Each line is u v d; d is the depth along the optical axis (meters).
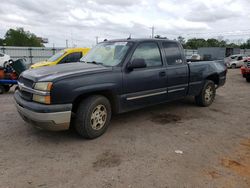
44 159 3.37
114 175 2.98
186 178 2.93
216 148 3.83
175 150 3.72
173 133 4.48
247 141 4.14
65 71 3.91
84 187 2.72
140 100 4.70
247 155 3.59
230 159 3.46
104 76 4.05
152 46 4.97
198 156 3.53
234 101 7.41
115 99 4.29
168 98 5.31
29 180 2.84
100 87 3.97
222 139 4.22
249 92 9.19
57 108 3.56
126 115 5.57
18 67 8.62
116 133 4.41
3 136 4.17
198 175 3.01
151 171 3.08
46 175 2.96
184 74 5.56
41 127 3.70
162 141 4.08
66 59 10.06
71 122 4.30
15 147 3.74
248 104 6.98
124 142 4.01
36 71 4.10
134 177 2.94
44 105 3.55
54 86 3.52
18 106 4.02
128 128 4.70
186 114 5.77
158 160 3.39
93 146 3.82
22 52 31.09
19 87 4.20
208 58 7.44
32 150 3.65
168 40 5.40
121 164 3.26
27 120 3.90
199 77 6.02
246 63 12.59
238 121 5.29
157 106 6.45
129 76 4.41
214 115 5.74
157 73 4.90
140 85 4.61
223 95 8.47
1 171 3.03
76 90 3.70
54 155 3.50
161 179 2.90
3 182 2.79
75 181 2.84
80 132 3.98
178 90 5.49
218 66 6.75
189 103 6.86
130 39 4.90
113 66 4.33
